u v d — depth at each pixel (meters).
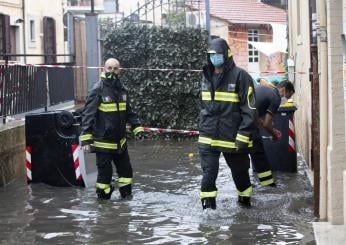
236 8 39.25
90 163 9.82
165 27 16.78
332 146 6.55
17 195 9.02
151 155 13.30
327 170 6.84
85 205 8.32
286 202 8.23
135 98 16.75
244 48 38.59
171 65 16.72
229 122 7.65
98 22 16.75
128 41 16.89
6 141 9.84
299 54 13.59
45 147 9.68
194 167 11.52
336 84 6.54
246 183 7.99
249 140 7.62
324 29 6.73
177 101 16.64
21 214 7.83
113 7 25.52
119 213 7.83
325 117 6.84
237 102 7.67
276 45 25.92
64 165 9.61
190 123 16.64
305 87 11.59
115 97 8.66
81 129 9.08
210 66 7.75
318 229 6.42
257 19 38.84
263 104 9.36
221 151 7.69
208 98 7.73
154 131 16.66
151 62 16.81
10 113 11.27
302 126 12.50
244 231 6.81
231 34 38.34
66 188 9.52
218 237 6.61
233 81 7.62
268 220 7.27
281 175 10.23
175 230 6.94
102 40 16.98
